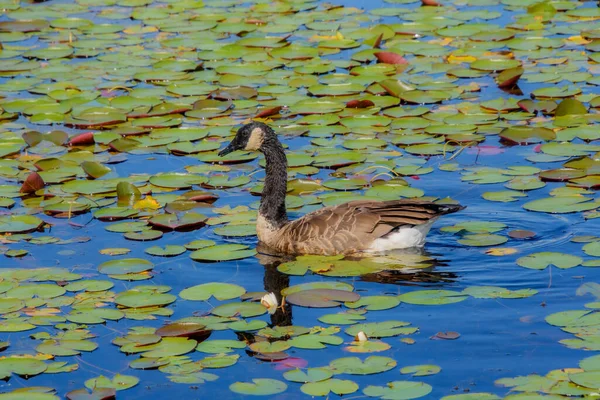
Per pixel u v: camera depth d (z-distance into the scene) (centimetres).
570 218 1489
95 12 2736
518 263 1337
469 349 1114
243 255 1416
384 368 1073
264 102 2048
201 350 1134
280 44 2386
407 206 1421
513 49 2292
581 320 1163
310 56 2316
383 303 1235
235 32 2503
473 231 1459
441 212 1404
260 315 1220
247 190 1666
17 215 1561
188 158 1808
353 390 1028
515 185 1616
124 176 1723
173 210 1578
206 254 1416
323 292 1273
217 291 1290
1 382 1082
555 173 1633
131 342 1150
